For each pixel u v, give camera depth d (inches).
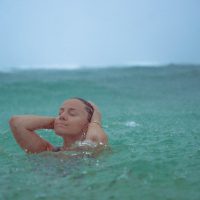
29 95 356.5
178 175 117.3
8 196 104.3
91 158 136.0
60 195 103.9
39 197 103.0
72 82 428.5
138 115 257.0
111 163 130.0
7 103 320.2
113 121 233.1
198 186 108.1
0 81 434.9
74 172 121.3
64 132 143.8
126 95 358.9
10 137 186.4
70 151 143.0
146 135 186.5
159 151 149.3
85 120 146.3
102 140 143.2
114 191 105.7
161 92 373.7
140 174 118.3
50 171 123.3
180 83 427.8
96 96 356.5
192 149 153.4
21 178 117.7
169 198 100.0
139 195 102.6
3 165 133.3
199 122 229.3
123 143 165.9
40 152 146.6
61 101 332.5
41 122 148.5
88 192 105.3
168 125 218.8
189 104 306.3
